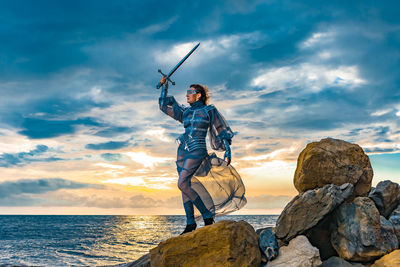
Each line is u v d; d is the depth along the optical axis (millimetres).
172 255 4047
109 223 88188
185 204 4605
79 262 19062
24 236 40375
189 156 4523
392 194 5043
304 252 4023
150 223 90562
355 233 4254
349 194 4516
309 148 4996
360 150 4938
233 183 4652
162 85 4984
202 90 4855
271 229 4844
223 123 4660
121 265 6961
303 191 4855
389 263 3898
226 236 3889
